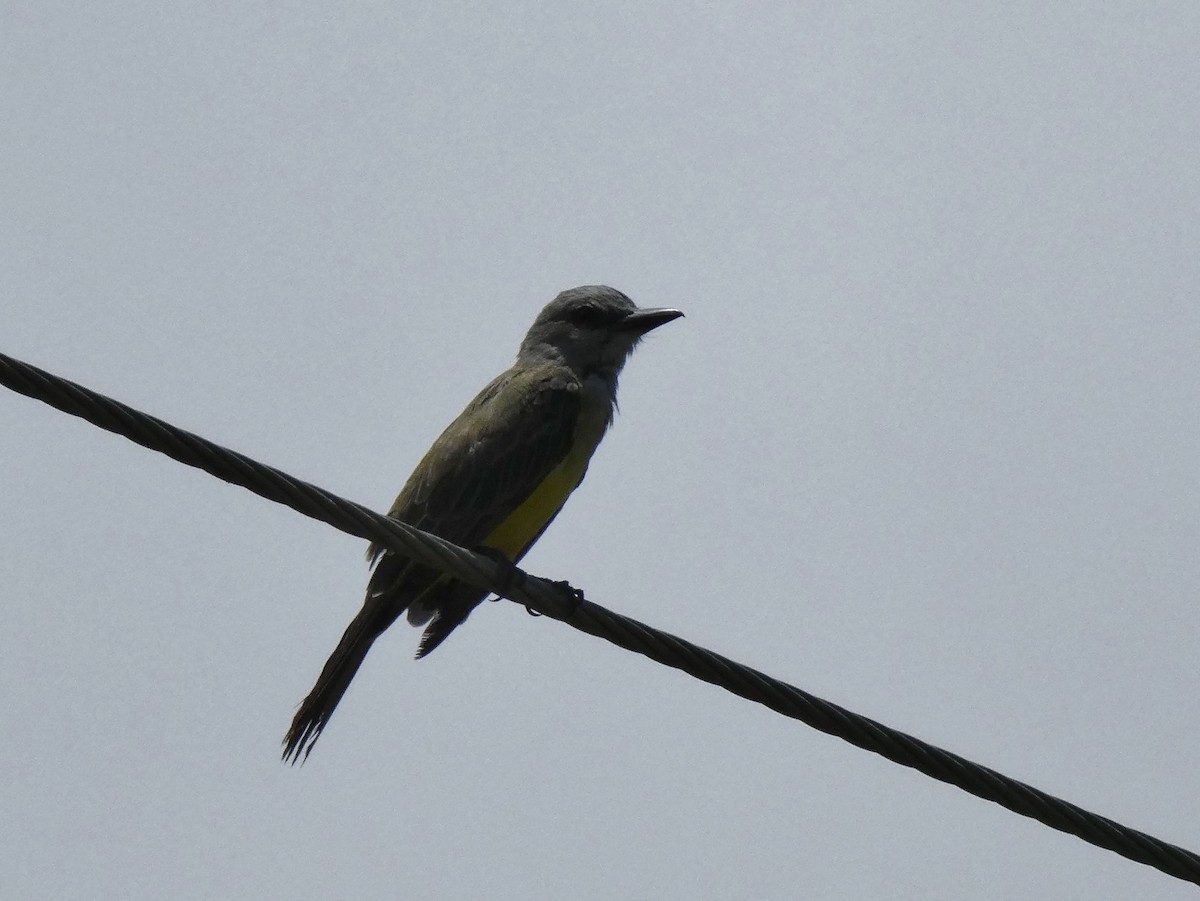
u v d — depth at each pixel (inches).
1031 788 434.9
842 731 432.5
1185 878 441.4
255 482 393.7
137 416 374.0
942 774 432.5
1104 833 436.8
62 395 363.9
